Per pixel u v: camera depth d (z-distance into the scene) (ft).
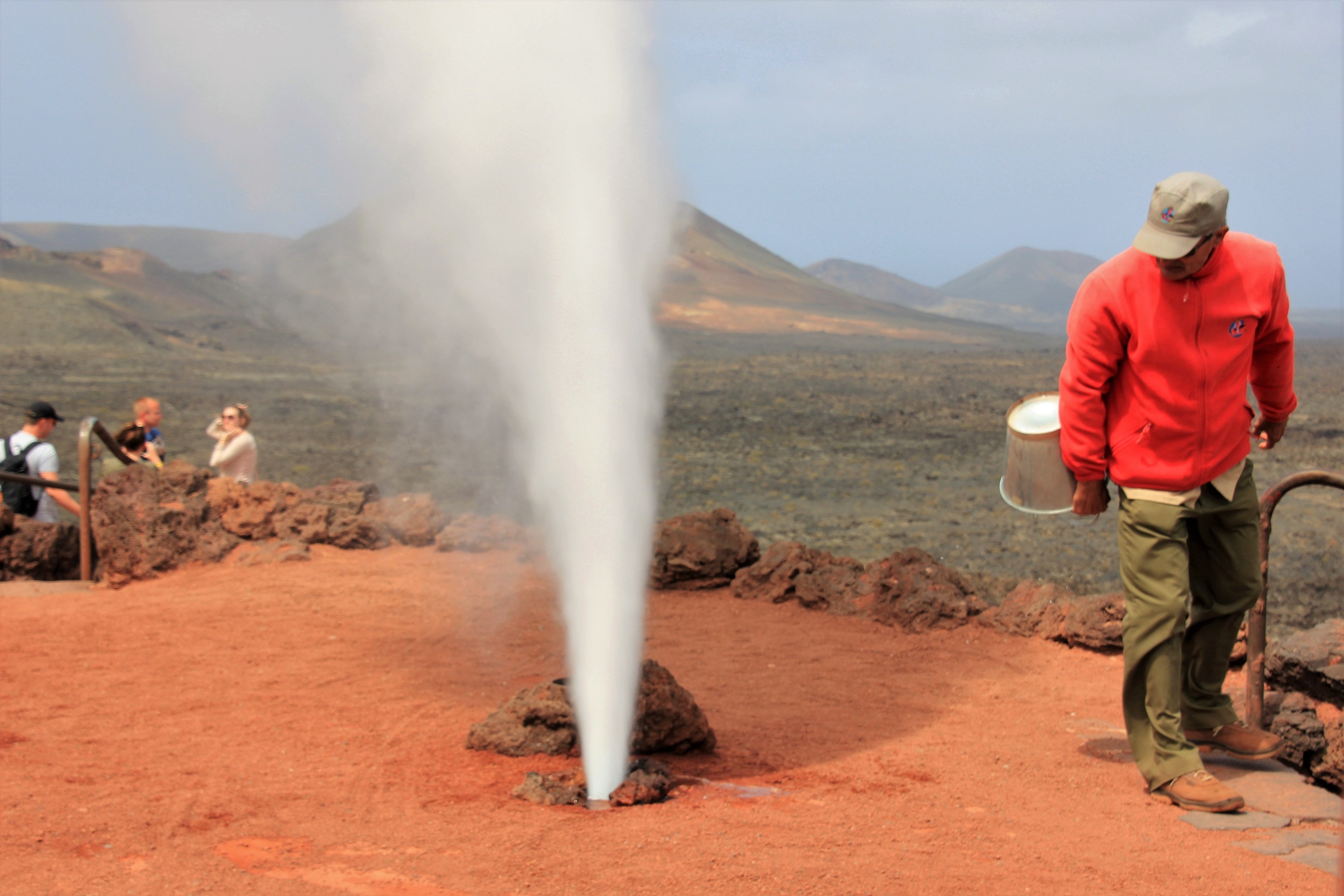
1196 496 15.21
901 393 185.06
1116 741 17.89
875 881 11.49
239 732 17.25
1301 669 18.22
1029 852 12.72
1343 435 108.47
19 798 13.67
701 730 16.71
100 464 58.23
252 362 264.72
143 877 11.25
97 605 26.99
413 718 18.26
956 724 18.72
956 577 26.78
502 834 12.77
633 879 11.36
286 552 31.99
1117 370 15.33
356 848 12.28
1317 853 13.07
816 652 23.62
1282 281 15.06
